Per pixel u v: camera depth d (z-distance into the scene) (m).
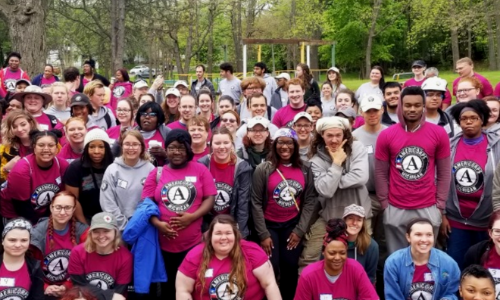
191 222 4.91
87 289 4.30
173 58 35.88
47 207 5.30
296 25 35.62
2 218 5.56
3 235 4.57
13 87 10.62
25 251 4.65
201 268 4.54
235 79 11.69
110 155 5.24
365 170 5.10
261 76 10.96
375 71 9.34
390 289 4.72
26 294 4.69
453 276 4.62
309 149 5.46
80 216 5.12
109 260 4.82
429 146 4.95
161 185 4.93
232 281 4.50
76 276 4.81
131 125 6.84
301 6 35.50
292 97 7.18
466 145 5.32
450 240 5.37
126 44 28.50
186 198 4.89
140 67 44.03
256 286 4.67
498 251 4.61
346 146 5.18
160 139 6.09
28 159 5.22
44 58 12.17
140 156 5.22
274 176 5.24
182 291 4.62
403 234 5.09
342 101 7.41
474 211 5.21
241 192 5.27
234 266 4.52
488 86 7.91
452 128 5.65
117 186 5.09
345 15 42.75
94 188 5.18
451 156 5.36
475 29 31.09
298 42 24.17
